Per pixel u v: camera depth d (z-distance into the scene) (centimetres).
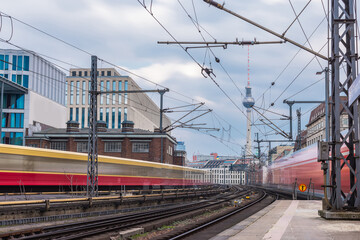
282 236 1088
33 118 6875
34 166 3073
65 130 6656
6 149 2850
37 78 7625
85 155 3628
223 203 3288
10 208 1878
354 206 1514
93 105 2720
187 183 6172
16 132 6625
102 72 12062
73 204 2297
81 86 11662
